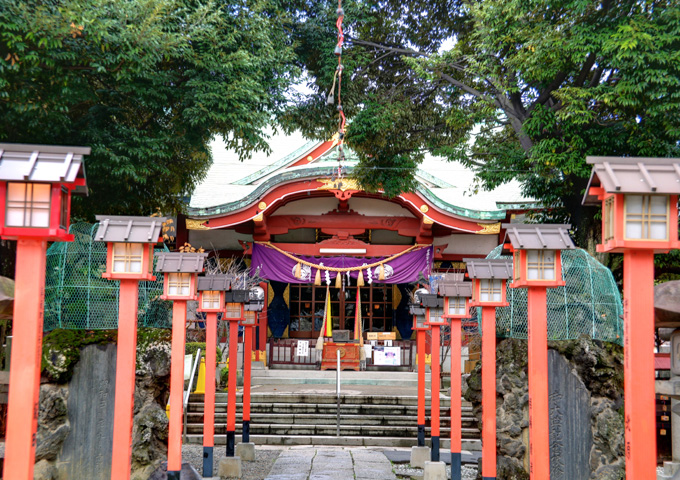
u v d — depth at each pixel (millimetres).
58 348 8234
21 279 4609
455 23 18312
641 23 12156
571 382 8461
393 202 25344
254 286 23078
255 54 14289
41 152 4676
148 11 11805
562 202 16500
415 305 12672
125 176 13195
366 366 24734
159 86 13016
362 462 12680
